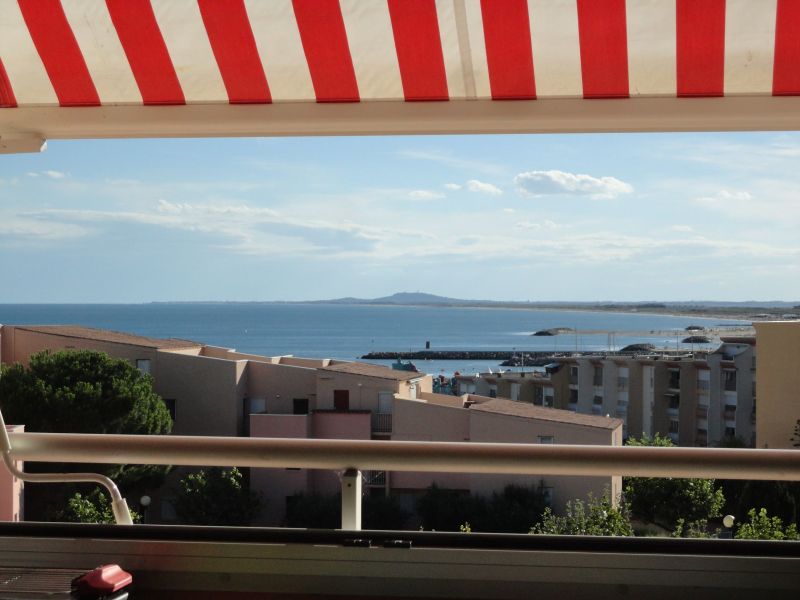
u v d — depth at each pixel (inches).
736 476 66.6
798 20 69.1
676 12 70.1
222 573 71.3
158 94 77.9
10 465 72.4
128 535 73.2
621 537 69.9
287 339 3159.5
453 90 75.3
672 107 73.6
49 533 73.9
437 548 69.9
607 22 70.9
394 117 76.4
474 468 68.4
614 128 74.8
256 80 76.5
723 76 72.4
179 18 74.4
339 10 72.7
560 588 69.0
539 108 74.8
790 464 66.0
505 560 69.4
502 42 72.7
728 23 70.1
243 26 74.0
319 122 77.1
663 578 68.4
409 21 72.6
